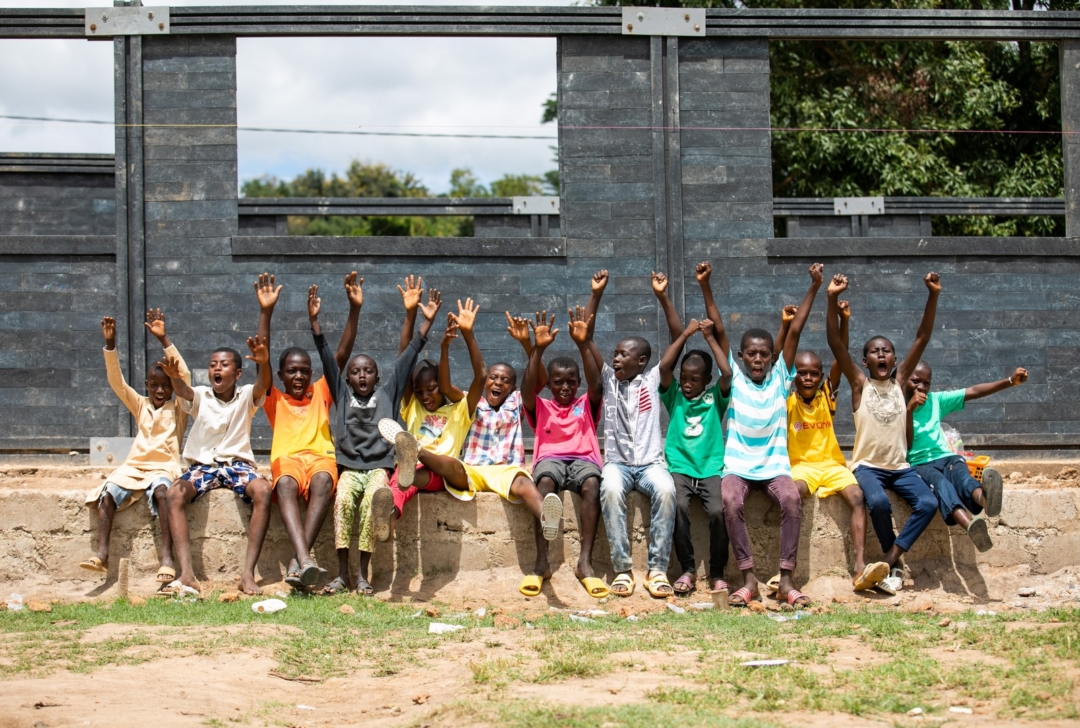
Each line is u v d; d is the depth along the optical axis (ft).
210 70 36.14
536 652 22.99
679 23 36.81
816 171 76.18
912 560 30.37
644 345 30.89
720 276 36.86
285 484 29.07
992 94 76.18
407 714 19.24
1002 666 20.80
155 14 35.83
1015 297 37.68
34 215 58.44
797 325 30.42
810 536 30.17
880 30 36.94
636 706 18.39
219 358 30.60
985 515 30.91
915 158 74.33
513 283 36.63
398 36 36.04
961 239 37.45
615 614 27.53
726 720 17.62
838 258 37.24
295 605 27.32
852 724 17.70
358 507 29.60
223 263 35.99
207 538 29.94
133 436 35.81
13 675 20.99
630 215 36.83
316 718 19.25
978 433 37.47
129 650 22.99
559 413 30.76
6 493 29.94
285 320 36.09
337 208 64.49
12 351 35.96
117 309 35.68
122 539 29.89
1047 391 37.68
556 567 29.96
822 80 77.77
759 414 29.81
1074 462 36.70
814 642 23.57
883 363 30.35
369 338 36.22
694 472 29.99
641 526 30.27
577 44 36.83
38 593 29.32
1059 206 66.03
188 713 18.88
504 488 29.81
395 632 25.21
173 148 36.09
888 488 30.60
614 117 36.91
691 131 37.01
